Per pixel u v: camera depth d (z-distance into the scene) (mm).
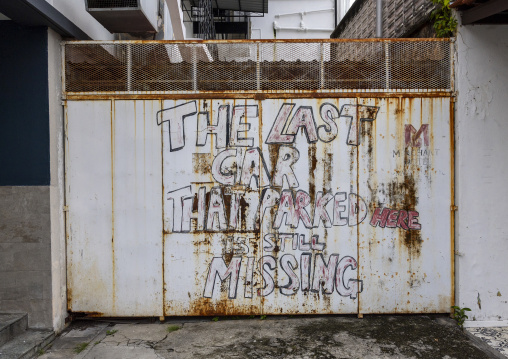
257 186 4109
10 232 3791
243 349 3506
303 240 4121
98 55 4098
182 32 6340
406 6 5039
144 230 4098
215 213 4105
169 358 3359
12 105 3818
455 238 4125
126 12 4055
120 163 4090
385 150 4121
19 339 3557
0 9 3326
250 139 4117
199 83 4141
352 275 4129
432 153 4117
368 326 3947
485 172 4082
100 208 4082
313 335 3756
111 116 4086
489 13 3719
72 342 3699
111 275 4090
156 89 4121
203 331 3891
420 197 4125
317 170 4121
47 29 3811
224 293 4121
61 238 4008
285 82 4156
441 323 4027
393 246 4133
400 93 4113
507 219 4082
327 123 4117
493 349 3457
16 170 3811
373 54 4160
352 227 4121
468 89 4078
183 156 4102
